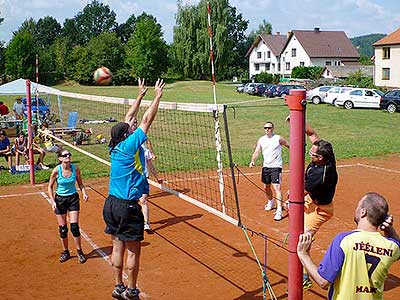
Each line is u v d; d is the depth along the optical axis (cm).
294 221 466
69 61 7275
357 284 373
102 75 787
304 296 690
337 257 377
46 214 1113
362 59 8800
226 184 1395
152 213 1105
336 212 1110
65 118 3192
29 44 7000
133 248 603
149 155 991
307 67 7094
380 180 1452
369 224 380
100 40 7425
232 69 9450
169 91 5794
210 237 939
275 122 3042
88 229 995
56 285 732
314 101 4184
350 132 2577
